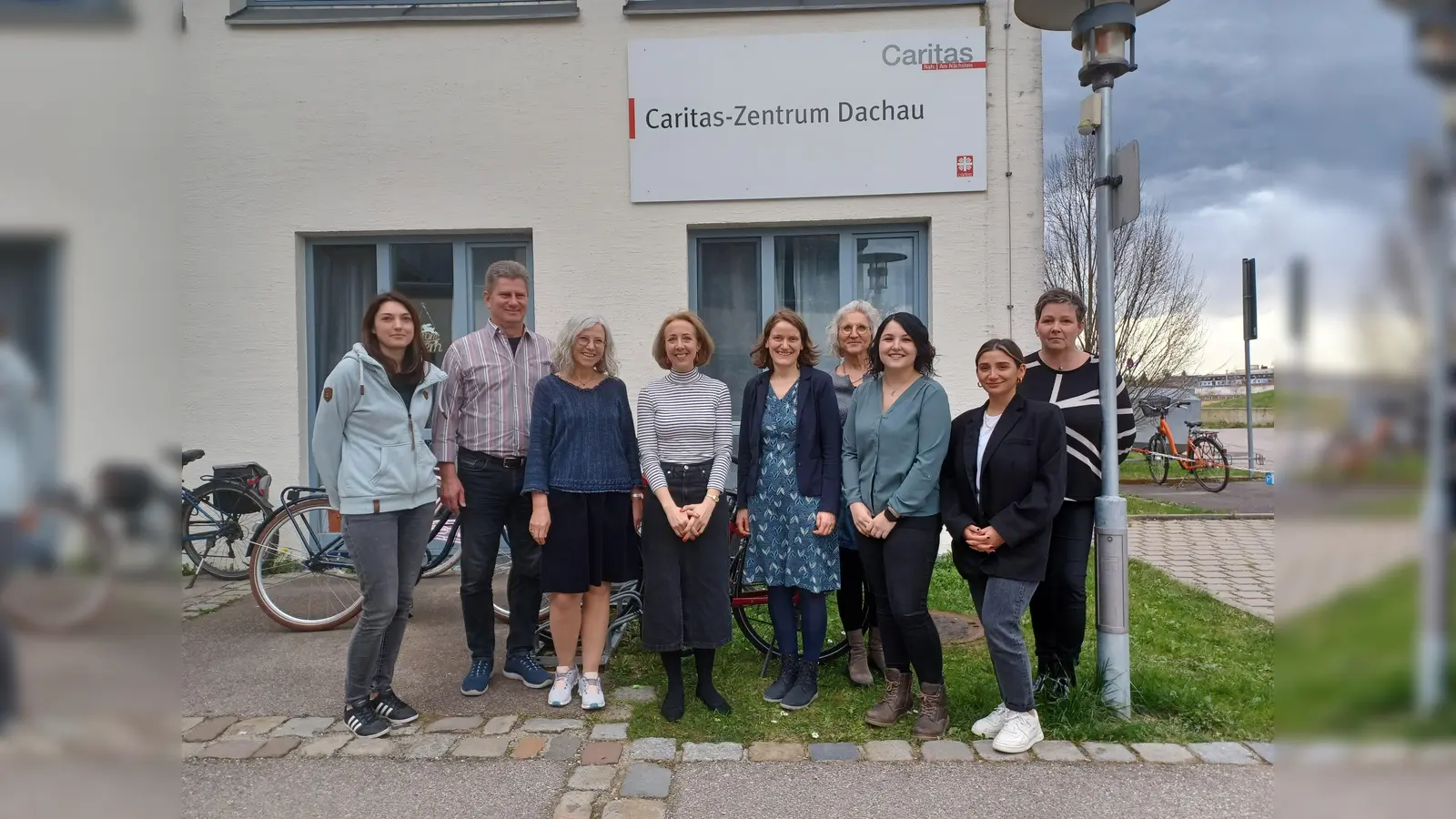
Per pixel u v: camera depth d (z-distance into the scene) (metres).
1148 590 5.55
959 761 3.08
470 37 5.99
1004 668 3.17
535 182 6.03
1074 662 3.47
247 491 5.63
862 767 3.05
